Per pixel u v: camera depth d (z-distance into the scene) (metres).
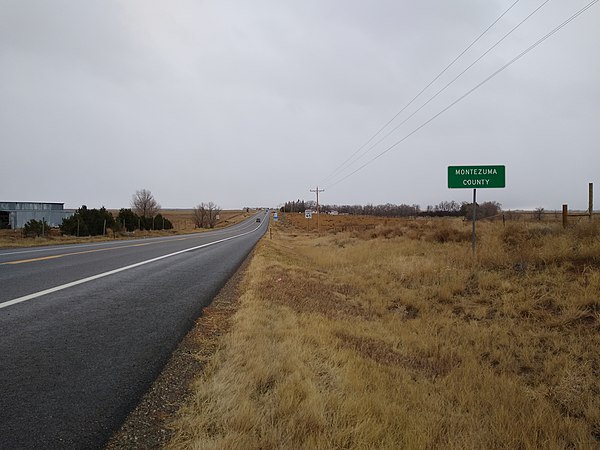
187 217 125.25
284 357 4.22
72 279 8.30
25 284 7.54
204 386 3.36
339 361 4.65
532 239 11.88
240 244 24.25
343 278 12.27
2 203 65.94
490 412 4.16
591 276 7.86
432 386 4.68
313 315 6.74
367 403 3.51
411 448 2.96
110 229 39.91
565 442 3.62
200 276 9.91
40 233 33.41
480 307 8.06
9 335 4.44
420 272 11.20
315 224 75.12
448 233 18.14
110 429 2.67
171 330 5.03
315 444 2.74
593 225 11.12
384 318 8.09
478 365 5.62
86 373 3.53
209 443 2.51
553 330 6.54
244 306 6.69
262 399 3.30
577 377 5.06
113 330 4.85
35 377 3.36
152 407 3.07
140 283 8.28
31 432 2.53
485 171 11.55
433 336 6.88
